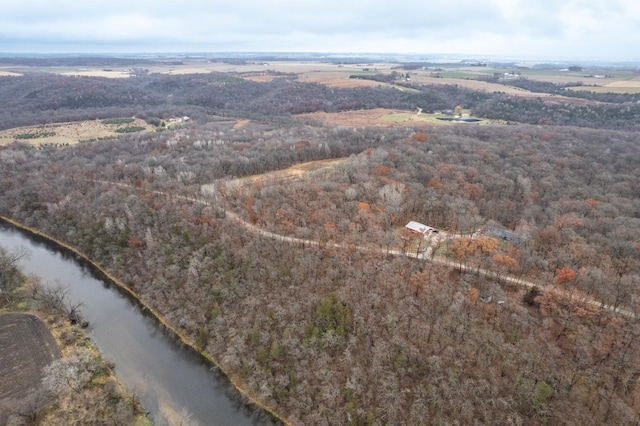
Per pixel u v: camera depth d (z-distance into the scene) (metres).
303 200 105.69
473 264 81.62
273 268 86.69
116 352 80.31
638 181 121.62
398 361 66.25
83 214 120.19
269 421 67.19
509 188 114.06
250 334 78.50
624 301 70.88
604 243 86.06
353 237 89.19
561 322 66.75
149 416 67.12
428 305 72.94
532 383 59.97
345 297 76.50
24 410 62.47
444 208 101.69
